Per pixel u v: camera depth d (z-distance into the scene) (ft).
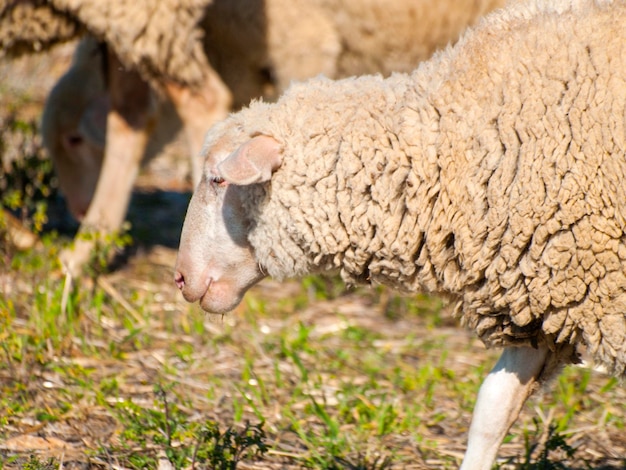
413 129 27.35
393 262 28.35
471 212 26.81
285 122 28.45
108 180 50.39
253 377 39.91
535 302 26.71
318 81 29.58
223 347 43.24
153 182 71.41
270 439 34.71
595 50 26.16
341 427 36.09
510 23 28.32
